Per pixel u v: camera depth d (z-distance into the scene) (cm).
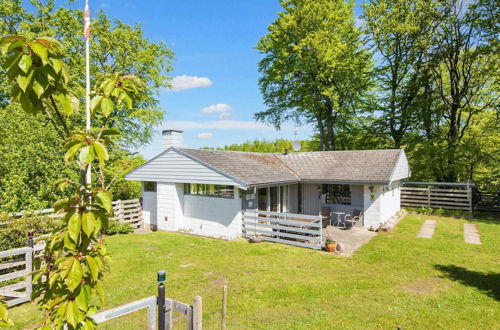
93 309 267
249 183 1449
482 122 2477
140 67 2489
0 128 1388
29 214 1159
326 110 2972
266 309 783
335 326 685
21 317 769
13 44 204
